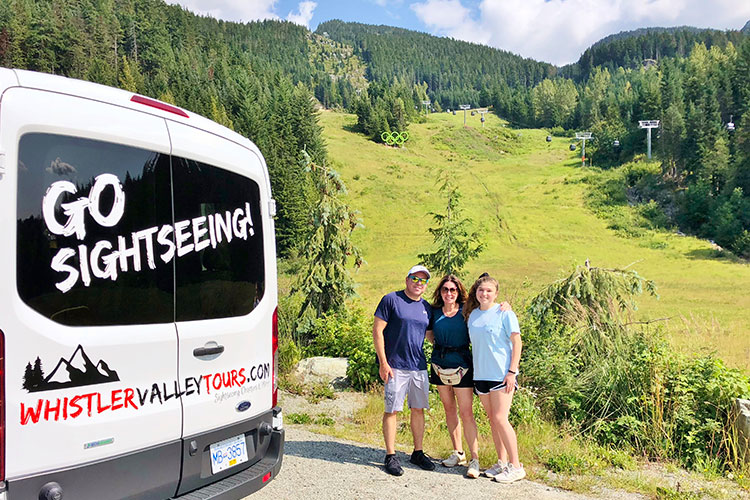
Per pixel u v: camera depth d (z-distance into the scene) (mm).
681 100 120625
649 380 6566
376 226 74500
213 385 3359
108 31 126500
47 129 2633
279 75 137625
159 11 165000
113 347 2828
